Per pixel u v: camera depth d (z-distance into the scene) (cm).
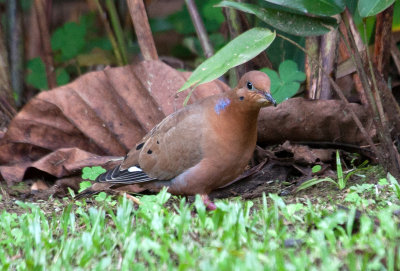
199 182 961
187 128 949
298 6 916
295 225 805
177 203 1020
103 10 1420
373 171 1073
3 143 1208
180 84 1205
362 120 1141
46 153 1215
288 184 1084
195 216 902
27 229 809
